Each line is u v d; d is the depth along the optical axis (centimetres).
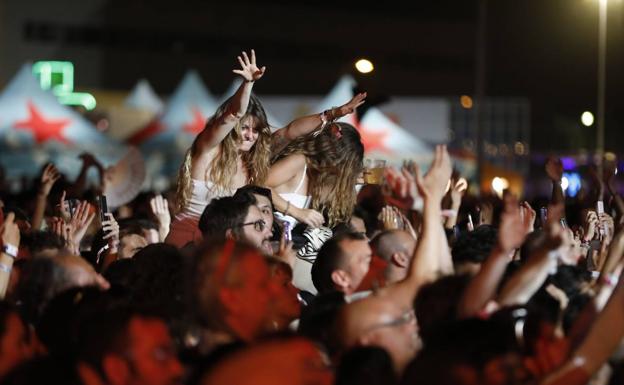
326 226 1561
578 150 7488
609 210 1864
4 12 10381
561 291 1091
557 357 906
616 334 888
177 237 1486
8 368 916
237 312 865
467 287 936
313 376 810
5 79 10381
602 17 5084
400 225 1549
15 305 1045
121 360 831
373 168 1644
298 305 1096
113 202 2202
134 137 5000
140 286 1120
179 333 922
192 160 1478
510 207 938
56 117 4694
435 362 816
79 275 1043
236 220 1266
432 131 7194
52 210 2091
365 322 959
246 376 798
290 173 1531
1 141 4612
